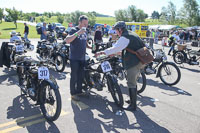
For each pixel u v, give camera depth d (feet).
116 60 17.92
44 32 35.81
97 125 11.37
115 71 18.07
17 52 21.13
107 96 15.88
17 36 23.95
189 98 16.31
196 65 31.58
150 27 110.11
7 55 21.36
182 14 162.20
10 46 22.21
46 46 24.75
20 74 14.66
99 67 14.42
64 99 14.96
